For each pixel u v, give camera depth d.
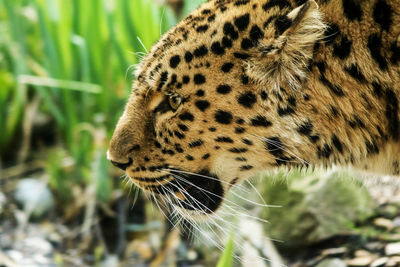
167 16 10.66
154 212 9.73
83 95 10.65
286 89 6.19
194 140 6.55
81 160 10.26
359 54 6.08
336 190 8.88
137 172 6.94
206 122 6.42
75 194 10.20
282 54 6.10
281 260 8.45
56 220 10.06
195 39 6.34
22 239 9.68
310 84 6.16
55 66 10.64
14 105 11.12
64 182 10.22
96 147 10.16
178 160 6.73
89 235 9.64
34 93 11.68
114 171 10.35
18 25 11.06
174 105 6.48
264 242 8.70
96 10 10.50
